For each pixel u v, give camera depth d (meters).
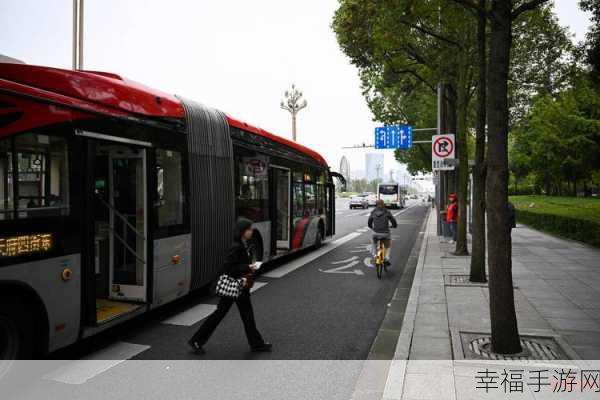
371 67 18.73
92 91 5.36
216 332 6.22
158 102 6.72
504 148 5.04
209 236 7.94
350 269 11.49
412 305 7.38
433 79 14.81
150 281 6.29
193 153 7.54
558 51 16.30
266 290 8.98
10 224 4.18
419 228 25.20
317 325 6.61
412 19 10.58
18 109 4.33
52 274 4.62
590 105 27.73
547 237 18.75
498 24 5.08
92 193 5.20
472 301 7.68
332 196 16.97
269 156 10.88
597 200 29.95
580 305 7.30
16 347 4.29
